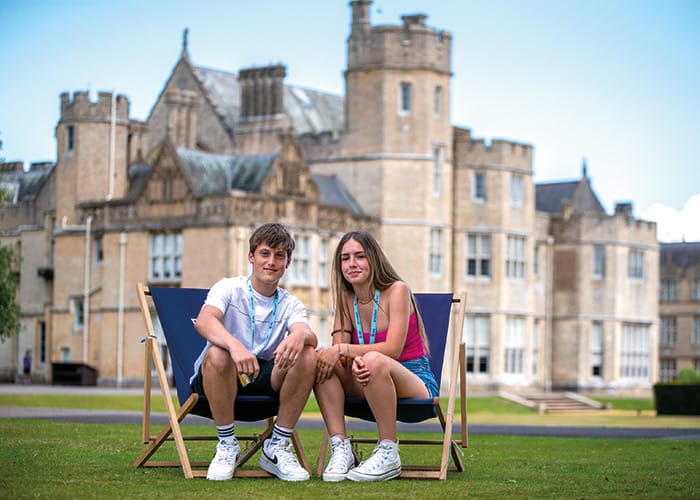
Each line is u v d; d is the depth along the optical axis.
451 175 55.81
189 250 45.66
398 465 10.20
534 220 62.38
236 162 49.19
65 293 49.94
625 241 64.81
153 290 10.94
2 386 45.88
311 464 11.95
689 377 56.22
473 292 56.50
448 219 55.34
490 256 56.78
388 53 53.84
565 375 63.56
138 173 52.88
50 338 50.62
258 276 10.30
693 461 13.43
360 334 10.55
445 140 55.09
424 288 53.84
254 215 45.44
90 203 48.94
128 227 47.44
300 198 47.16
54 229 53.72
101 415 23.91
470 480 10.45
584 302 63.53
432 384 10.63
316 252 47.72
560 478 10.94
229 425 10.09
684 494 9.84
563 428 24.11
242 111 58.91
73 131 51.34
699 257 86.88
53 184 54.09
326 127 66.00
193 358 10.73
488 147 56.62
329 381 10.23
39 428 16.67
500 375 56.88
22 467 10.81
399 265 53.66
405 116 53.97
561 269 64.00
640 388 65.56
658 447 16.52
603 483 10.56
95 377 47.81
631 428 24.59
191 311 10.95
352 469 10.12
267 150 57.97
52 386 47.50
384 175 53.62
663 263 87.69
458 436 19.31
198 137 60.34
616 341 64.19
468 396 50.47
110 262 48.06
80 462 11.34
